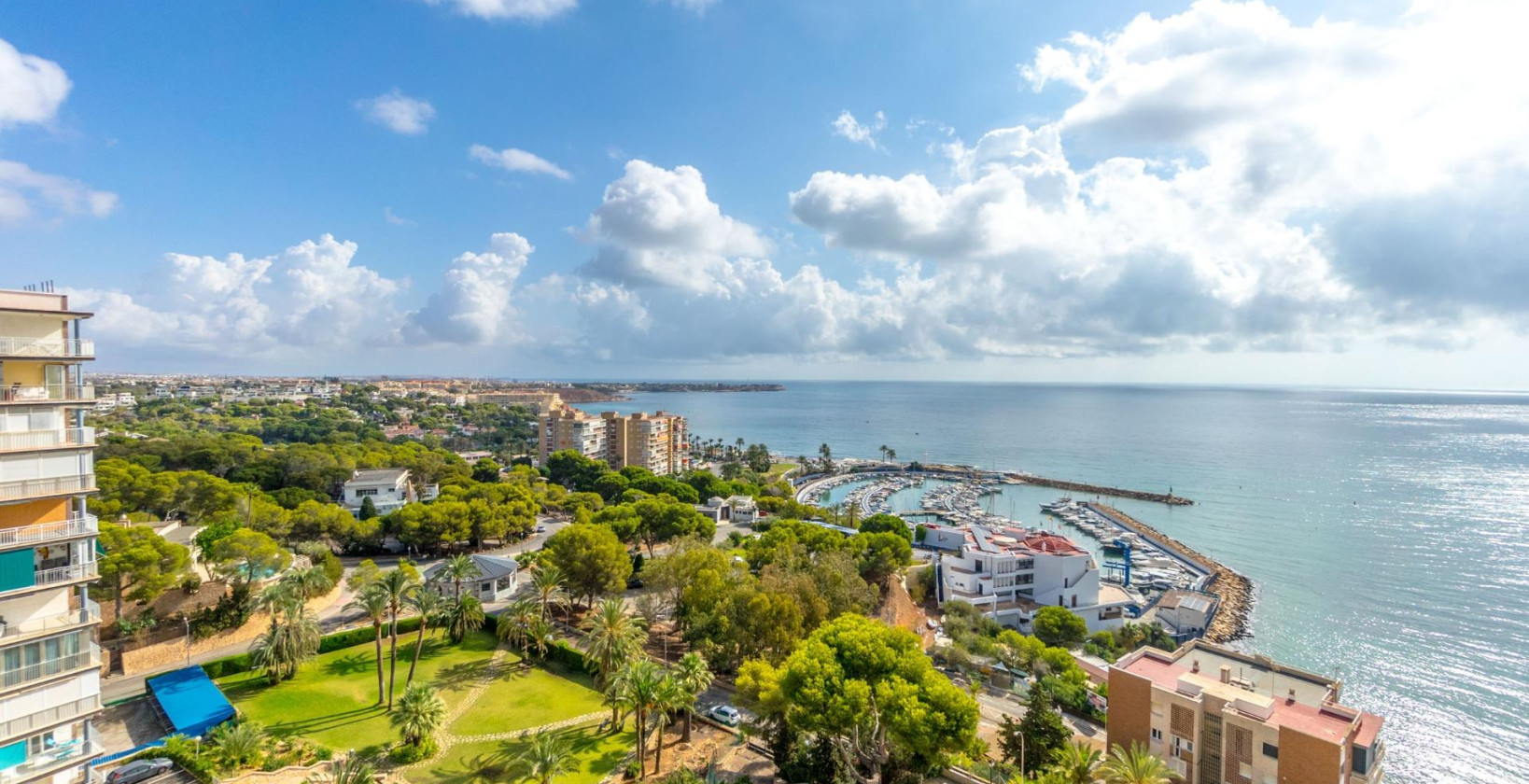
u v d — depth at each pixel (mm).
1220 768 44562
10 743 38156
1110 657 93062
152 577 65250
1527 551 160750
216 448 144250
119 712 56031
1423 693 92250
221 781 45250
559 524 140750
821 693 45312
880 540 111625
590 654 56750
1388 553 160625
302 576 63500
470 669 67562
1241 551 163875
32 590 39469
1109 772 41969
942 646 88562
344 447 166375
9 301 40219
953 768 50938
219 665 62906
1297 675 50531
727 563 81375
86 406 43469
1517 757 77688
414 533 106688
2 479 38938
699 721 59312
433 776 48625
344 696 60594
